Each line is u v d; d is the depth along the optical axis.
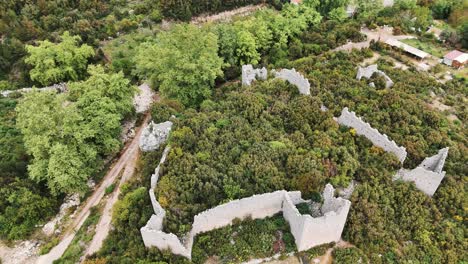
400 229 50.22
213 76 73.19
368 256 47.38
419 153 57.22
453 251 48.91
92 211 57.78
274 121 62.25
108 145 64.00
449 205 53.47
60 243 54.53
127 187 56.62
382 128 61.06
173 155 54.84
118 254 48.50
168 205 48.34
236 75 84.12
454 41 95.31
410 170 55.56
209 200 49.62
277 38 91.00
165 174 53.44
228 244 48.06
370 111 64.50
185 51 74.69
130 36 102.94
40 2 105.31
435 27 104.88
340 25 96.44
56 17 105.12
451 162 58.12
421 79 78.00
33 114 59.59
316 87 70.12
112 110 66.50
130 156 67.06
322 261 47.41
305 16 97.88
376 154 57.06
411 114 64.81
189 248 46.12
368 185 52.16
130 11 113.31
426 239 49.28
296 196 49.72
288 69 73.69
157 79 77.44
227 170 53.47
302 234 45.62
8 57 94.00
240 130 59.84
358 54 85.12
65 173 57.00
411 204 51.84
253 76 75.38
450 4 109.31
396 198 52.47
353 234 48.41
